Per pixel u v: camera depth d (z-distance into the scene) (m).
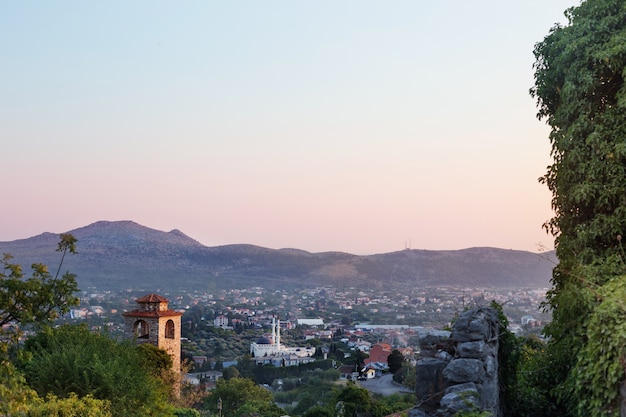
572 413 9.29
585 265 9.67
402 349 104.50
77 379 14.50
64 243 11.73
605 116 9.95
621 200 9.62
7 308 10.50
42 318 10.93
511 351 9.76
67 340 16.14
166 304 39.84
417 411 7.16
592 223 9.92
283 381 79.19
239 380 47.84
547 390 10.28
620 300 7.45
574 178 10.34
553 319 10.80
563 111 10.64
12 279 10.59
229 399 44.66
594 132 9.85
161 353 31.80
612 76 10.39
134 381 15.45
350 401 28.55
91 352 15.83
